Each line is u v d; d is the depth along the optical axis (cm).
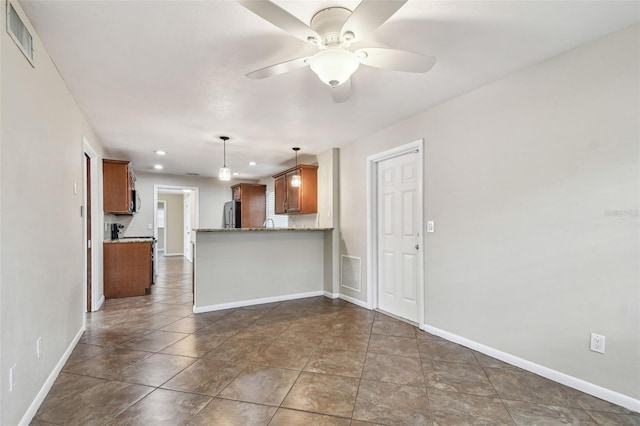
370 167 405
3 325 146
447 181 298
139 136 404
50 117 210
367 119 344
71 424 171
